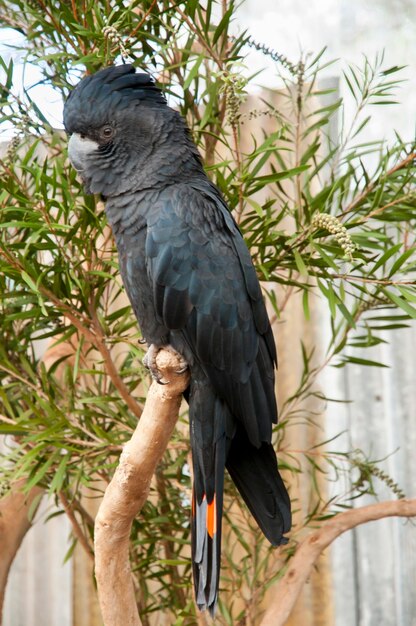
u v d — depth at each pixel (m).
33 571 2.92
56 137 1.85
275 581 2.02
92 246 1.77
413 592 2.70
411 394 2.71
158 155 1.72
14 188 1.74
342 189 1.95
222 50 1.88
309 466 2.71
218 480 1.65
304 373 2.12
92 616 2.88
